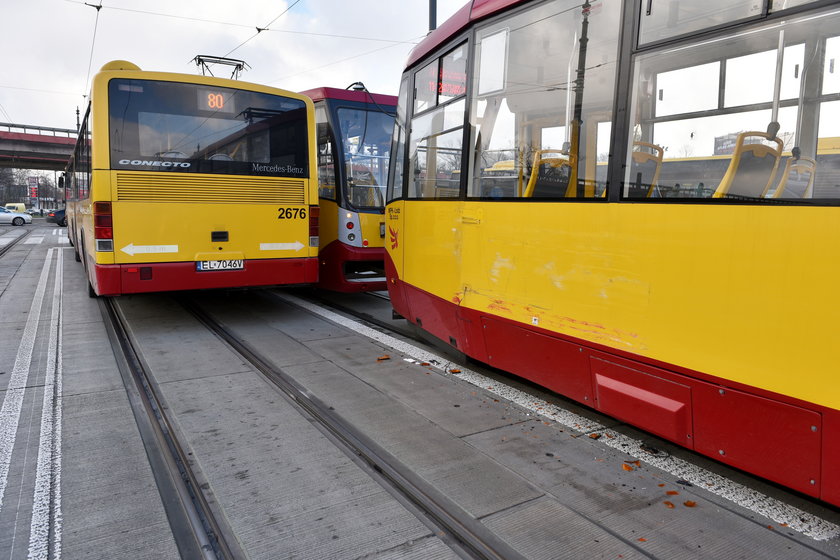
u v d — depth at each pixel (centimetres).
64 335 626
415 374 498
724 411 272
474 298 450
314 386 464
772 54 254
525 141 392
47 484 302
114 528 263
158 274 616
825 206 232
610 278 326
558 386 374
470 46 453
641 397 312
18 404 417
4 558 240
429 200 523
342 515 275
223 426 381
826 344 232
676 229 289
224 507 281
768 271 251
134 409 409
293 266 689
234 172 650
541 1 378
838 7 233
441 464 328
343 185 790
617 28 324
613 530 263
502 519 271
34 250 1800
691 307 283
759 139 258
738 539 256
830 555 245
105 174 588
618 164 321
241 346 584
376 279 805
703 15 281
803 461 245
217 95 640
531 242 385
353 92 830
